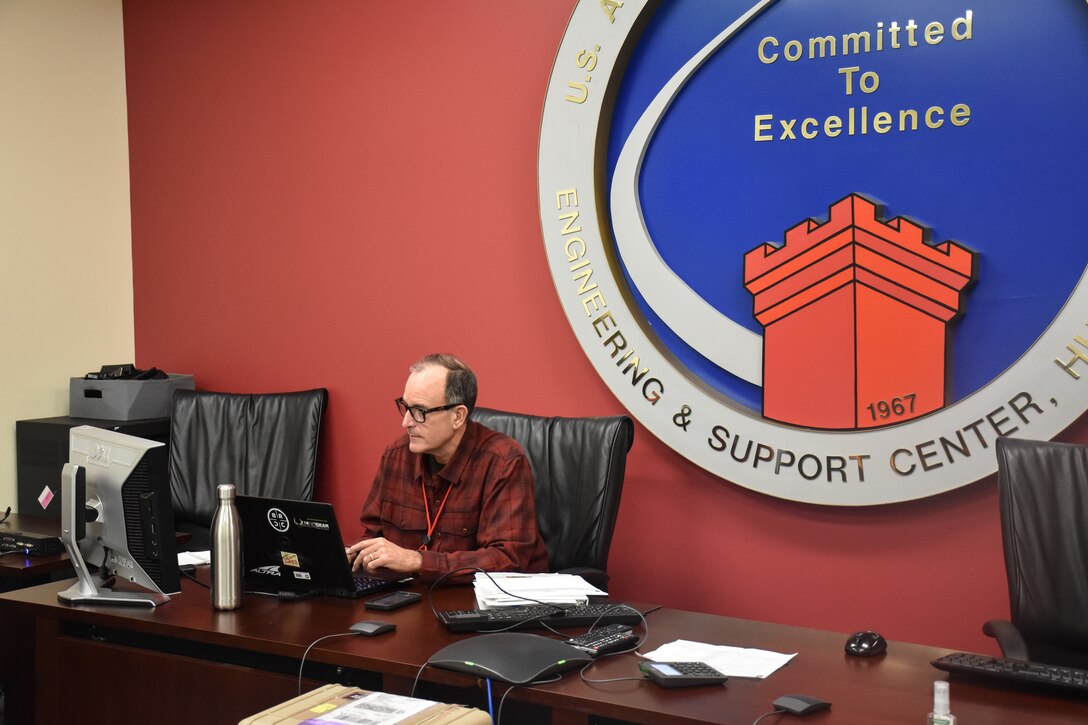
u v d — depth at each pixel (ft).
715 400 11.16
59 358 14.19
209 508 13.20
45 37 13.89
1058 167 9.87
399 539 10.02
